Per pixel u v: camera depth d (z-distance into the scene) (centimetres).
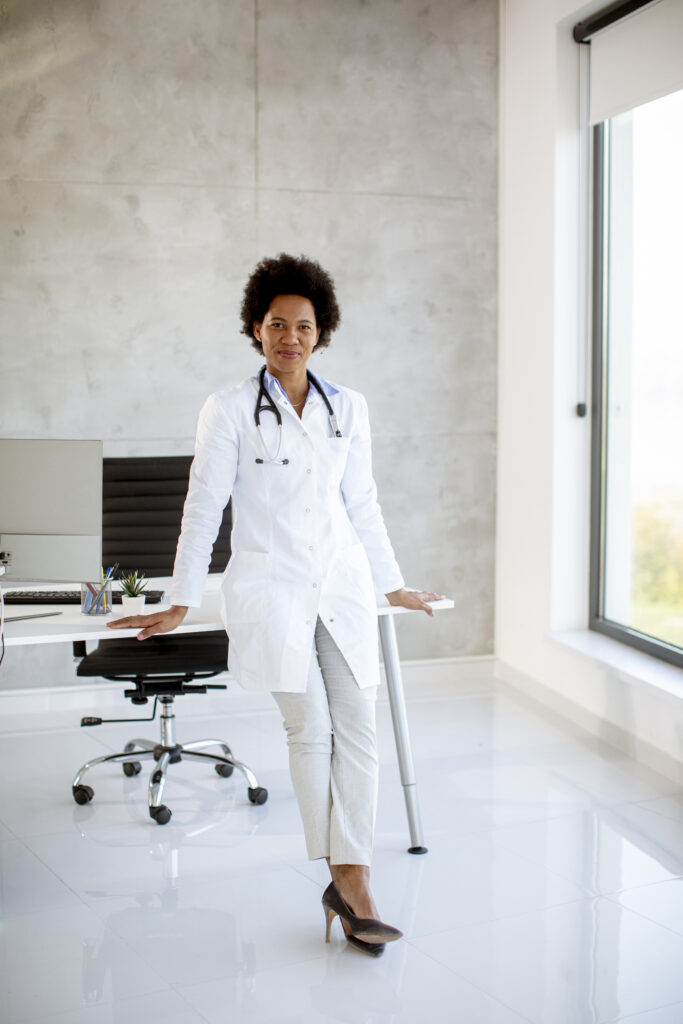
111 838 339
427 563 523
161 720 373
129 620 280
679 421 418
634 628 458
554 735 444
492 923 283
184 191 473
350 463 288
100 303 468
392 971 258
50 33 454
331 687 275
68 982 254
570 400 476
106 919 286
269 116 481
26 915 288
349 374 503
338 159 491
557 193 466
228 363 484
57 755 418
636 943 272
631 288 449
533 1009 242
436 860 323
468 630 534
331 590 271
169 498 389
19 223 457
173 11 466
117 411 474
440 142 505
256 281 279
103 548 386
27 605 316
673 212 416
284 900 297
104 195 465
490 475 529
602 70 448
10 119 453
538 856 326
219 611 307
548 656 486
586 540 484
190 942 273
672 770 393
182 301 477
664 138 420
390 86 496
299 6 480
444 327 514
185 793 378
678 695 380
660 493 434
